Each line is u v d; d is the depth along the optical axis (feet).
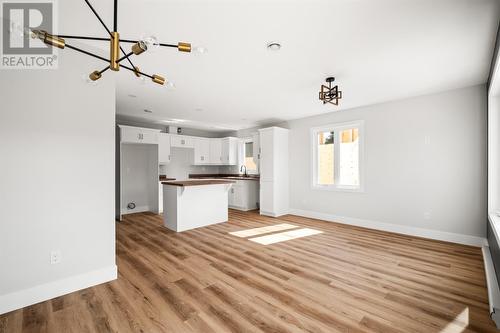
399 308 6.38
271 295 7.03
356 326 5.64
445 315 6.07
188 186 14.35
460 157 11.85
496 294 6.34
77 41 7.38
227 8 6.00
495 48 7.63
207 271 8.67
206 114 18.11
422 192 13.04
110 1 5.69
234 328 5.58
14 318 5.94
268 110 16.67
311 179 18.22
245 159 25.36
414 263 9.39
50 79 6.89
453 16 6.26
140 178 20.90
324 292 7.20
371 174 15.01
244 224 16.03
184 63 9.23
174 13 6.20
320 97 10.38
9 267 6.25
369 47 7.95
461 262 9.46
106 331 5.51
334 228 14.93
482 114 11.23
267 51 8.25
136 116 18.89
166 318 5.96
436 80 10.86
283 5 5.88
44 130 6.77
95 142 7.69
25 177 6.48
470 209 11.60
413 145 13.32
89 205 7.55
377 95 13.10
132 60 8.96
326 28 6.88
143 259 9.83
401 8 5.97
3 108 6.20
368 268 8.92
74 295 7.01
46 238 6.79
